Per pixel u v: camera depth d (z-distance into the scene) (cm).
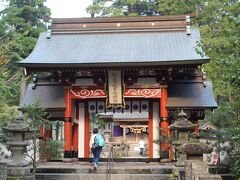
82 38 3033
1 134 2058
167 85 2742
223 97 3762
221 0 4388
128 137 5512
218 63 1488
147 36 2994
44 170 2081
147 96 2697
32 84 3031
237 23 1266
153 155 2734
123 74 2678
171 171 2039
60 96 2845
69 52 2820
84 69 2617
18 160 1669
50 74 2939
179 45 2828
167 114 2673
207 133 2270
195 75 2892
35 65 2570
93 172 2083
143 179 1994
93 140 2117
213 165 2242
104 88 2714
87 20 3094
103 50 2827
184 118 1931
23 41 4134
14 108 2589
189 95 2758
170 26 3030
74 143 2842
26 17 5253
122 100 2692
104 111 2859
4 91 1338
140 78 2714
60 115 2853
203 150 1441
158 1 5116
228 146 2119
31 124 1825
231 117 2108
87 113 2867
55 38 3041
